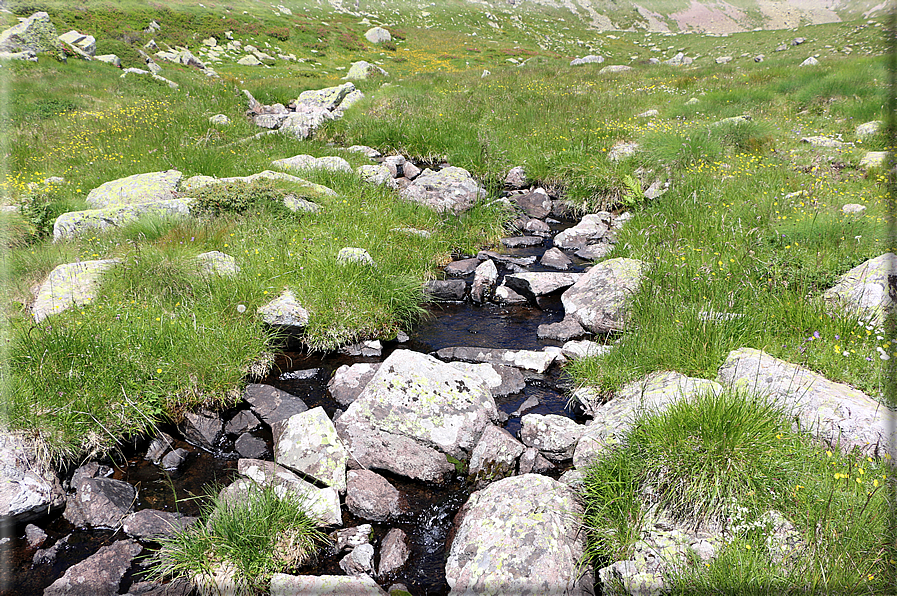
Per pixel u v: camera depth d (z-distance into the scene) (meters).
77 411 4.85
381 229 9.43
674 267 7.36
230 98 20.86
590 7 117.88
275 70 39.53
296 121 18.27
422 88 24.08
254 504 4.09
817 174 10.70
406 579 3.90
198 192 9.69
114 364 5.31
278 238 8.44
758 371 4.92
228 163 12.72
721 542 3.56
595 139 14.20
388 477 4.90
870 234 7.37
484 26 75.81
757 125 13.29
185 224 8.65
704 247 7.95
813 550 3.33
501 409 5.83
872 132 12.91
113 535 4.23
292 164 12.82
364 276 7.57
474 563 3.76
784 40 47.31
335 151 14.77
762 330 5.77
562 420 5.29
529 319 7.90
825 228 7.54
